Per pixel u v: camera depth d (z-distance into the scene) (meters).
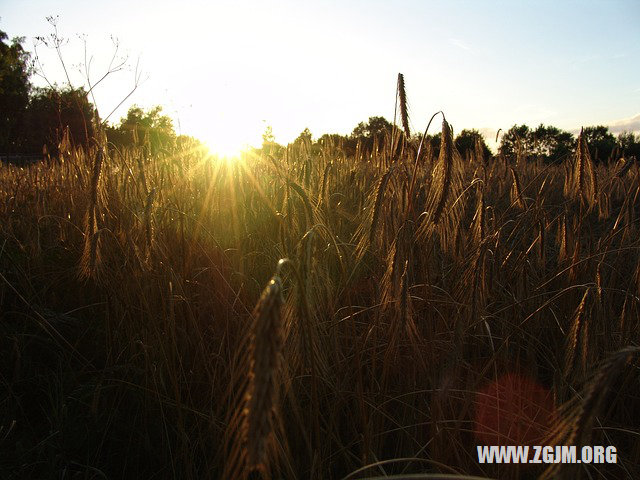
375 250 2.85
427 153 3.43
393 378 2.65
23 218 4.44
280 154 6.14
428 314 2.42
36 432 2.78
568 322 2.94
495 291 3.17
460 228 2.88
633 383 2.77
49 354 3.30
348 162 6.20
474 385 2.41
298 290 1.77
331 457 2.32
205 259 3.52
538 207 3.59
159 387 2.69
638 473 2.22
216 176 3.72
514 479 2.17
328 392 2.55
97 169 2.69
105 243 2.87
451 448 2.23
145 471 2.56
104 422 2.72
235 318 2.89
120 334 3.05
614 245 4.11
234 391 2.52
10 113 37.53
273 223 3.60
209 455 2.49
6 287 3.58
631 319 2.99
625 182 5.27
